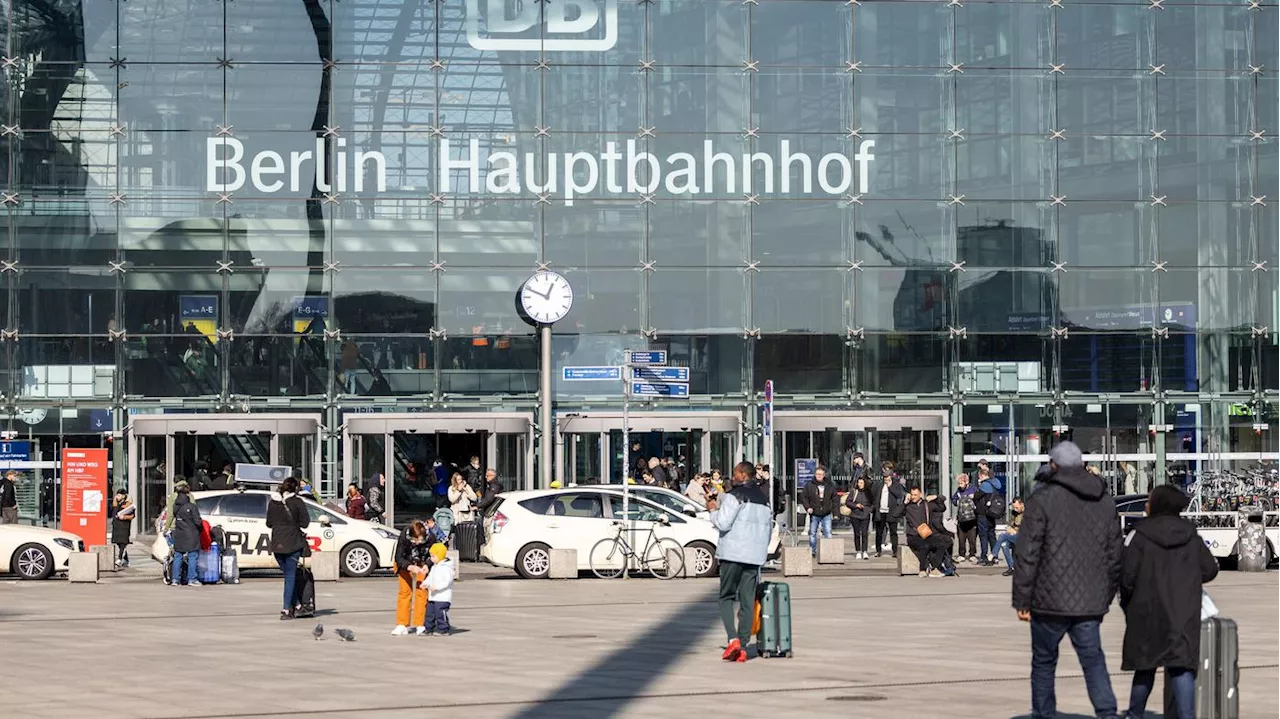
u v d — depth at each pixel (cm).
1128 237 4500
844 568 3509
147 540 4134
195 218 4316
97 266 4288
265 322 4316
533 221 4397
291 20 4369
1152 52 4531
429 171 4381
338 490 4288
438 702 1444
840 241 4444
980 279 4459
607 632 2098
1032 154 4494
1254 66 4553
